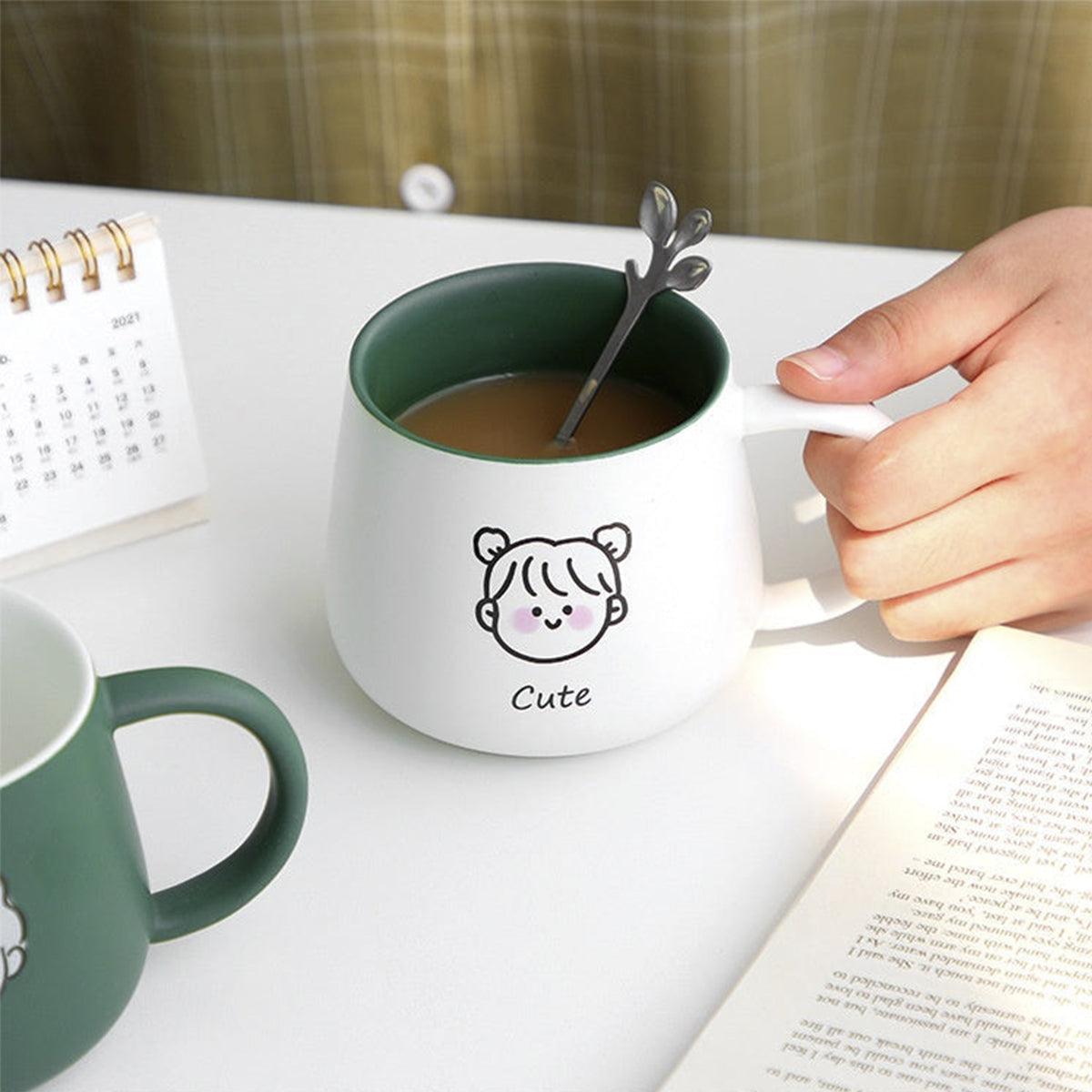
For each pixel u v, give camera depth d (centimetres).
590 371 76
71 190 96
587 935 69
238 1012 68
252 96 111
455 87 109
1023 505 75
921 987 67
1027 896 69
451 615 70
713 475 71
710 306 90
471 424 74
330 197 114
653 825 72
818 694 76
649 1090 66
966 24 109
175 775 73
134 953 66
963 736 73
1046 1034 66
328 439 85
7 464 77
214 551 80
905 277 92
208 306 91
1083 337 76
